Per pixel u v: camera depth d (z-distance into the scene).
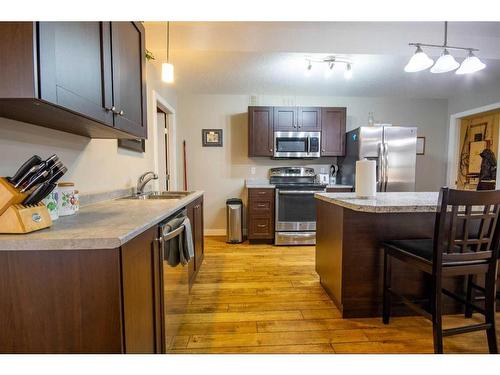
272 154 4.01
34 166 0.95
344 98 4.37
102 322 0.87
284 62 2.95
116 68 1.38
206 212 4.33
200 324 1.81
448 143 4.47
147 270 1.14
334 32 2.57
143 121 1.80
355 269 1.88
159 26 2.45
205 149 4.27
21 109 0.98
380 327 1.78
